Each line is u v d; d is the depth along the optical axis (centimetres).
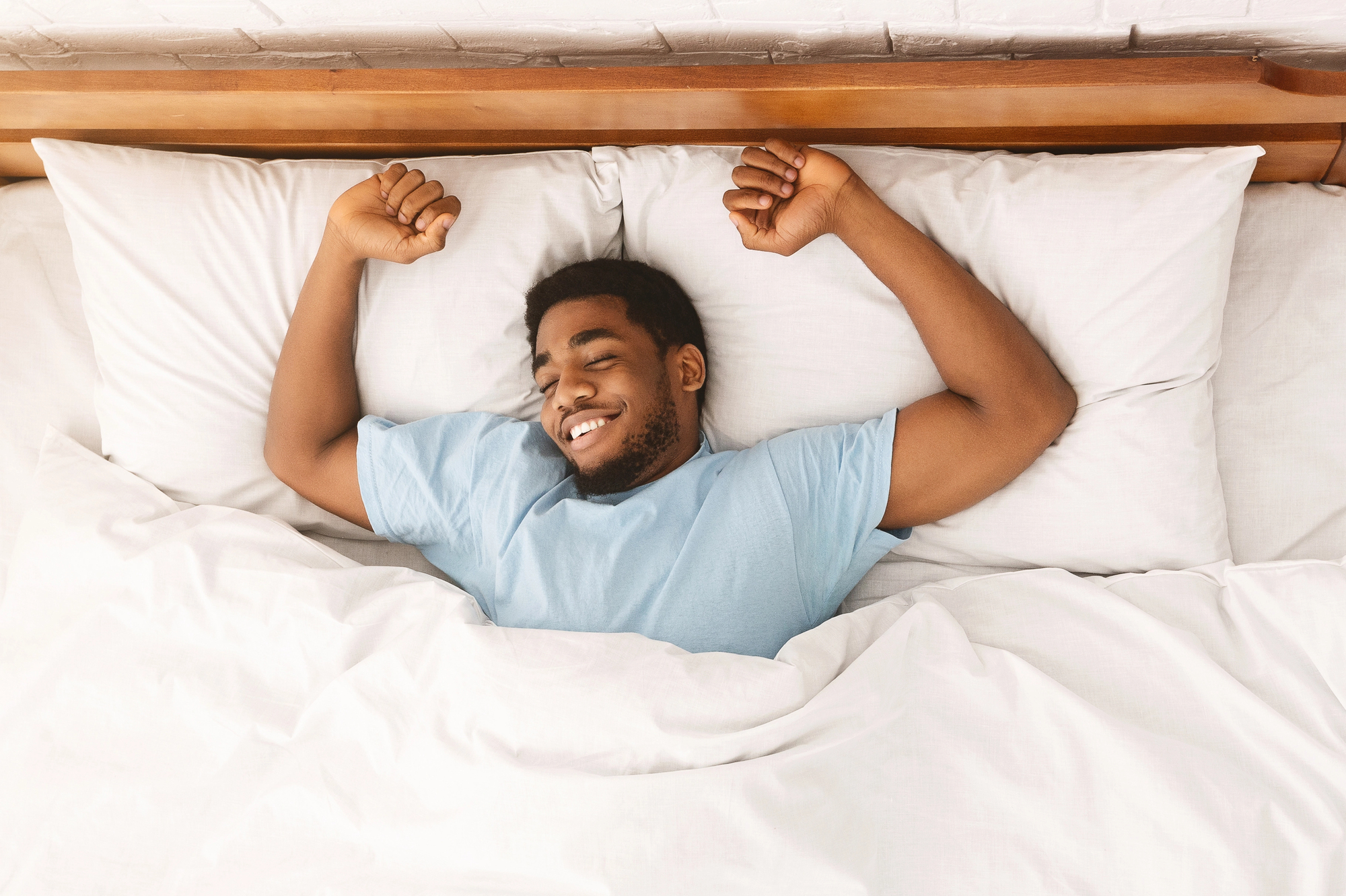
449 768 89
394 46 124
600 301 112
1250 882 82
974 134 120
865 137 121
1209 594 101
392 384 122
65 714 101
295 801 92
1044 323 110
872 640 101
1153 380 109
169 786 96
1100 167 109
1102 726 88
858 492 107
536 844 84
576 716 89
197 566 106
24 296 135
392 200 114
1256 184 123
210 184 123
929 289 105
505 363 122
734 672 91
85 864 93
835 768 89
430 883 87
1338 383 114
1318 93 104
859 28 112
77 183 122
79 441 131
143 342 123
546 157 121
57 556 111
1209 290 108
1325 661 93
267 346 124
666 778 85
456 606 102
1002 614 102
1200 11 104
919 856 87
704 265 119
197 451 123
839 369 115
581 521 110
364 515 120
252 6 117
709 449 120
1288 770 86
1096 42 111
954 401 107
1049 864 85
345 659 101
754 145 121
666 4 111
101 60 131
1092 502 110
